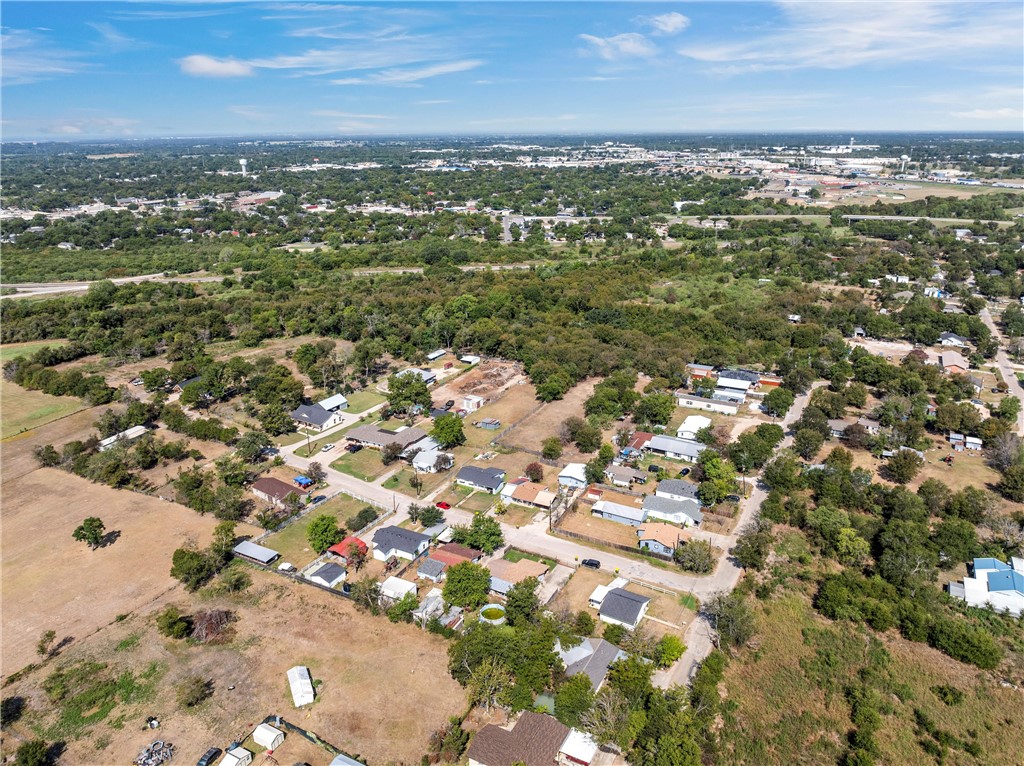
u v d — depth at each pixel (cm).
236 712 5928
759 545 8031
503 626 6875
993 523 8500
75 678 6350
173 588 7762
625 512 9188
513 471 10569
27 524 9119
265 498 9850
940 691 6153
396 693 6138
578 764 5319
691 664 6475
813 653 6669
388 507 9569
